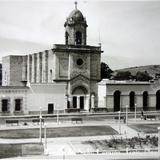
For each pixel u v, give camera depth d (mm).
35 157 41938
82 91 84625
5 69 99062
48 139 52594
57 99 78000
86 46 84438
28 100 75312
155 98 88938
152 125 66000
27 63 96500
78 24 84688
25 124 65188
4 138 53062
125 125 65688
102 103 84625
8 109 73625
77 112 80375
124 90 85125
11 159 40812
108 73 135125
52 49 81188
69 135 55562
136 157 42188
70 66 82562
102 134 56781
